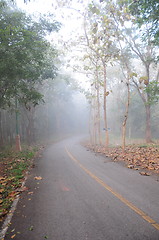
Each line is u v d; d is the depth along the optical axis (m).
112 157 12.80
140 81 13.02
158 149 13.77
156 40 13.58
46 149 21.61
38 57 12.59
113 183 6.61
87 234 3.55
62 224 3.95
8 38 8.34
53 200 5.27
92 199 5.23
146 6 10.96
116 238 3.39
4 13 11.88
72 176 7.83
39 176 8.05
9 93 12.73
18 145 18.36
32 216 4.36
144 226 3.75
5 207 4.92
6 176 8.27
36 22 13.76
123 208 4.58
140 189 5.89
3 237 3.57
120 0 11.46
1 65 10.55
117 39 13.27
